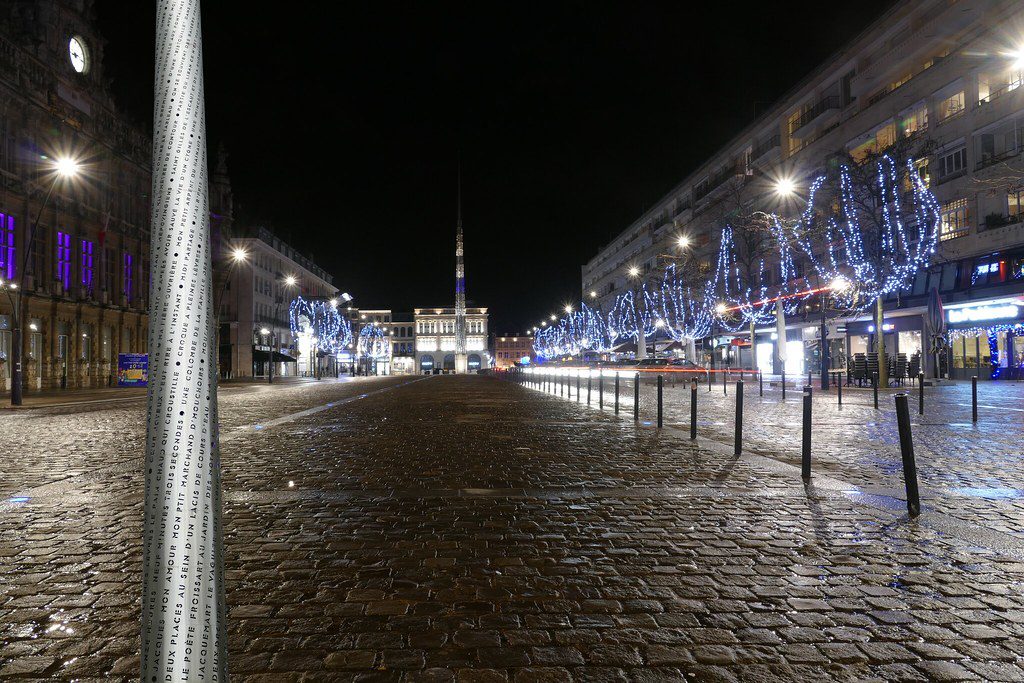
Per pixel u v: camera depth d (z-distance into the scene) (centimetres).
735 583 397
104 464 876
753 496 643
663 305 5906
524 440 1102
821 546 471
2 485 721
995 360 2997
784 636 321
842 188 3170
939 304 2789
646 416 1568
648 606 361
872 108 3725
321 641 317
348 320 10469
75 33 3844
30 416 1772
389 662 294
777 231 3900
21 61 3362
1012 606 358
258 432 1259
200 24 148
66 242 3794
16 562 445
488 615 349
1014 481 708
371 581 404
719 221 5391
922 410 1460
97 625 339
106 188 4162
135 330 4453
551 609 357
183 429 136
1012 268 2855
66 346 3791
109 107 4191
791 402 1989
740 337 5181
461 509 596
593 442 1068
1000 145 2916
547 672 284
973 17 3097
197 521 136
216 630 137
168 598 133
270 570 425
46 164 3547
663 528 526
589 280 11581
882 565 429
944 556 446
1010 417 1382
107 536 511
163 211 140
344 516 571
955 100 3186
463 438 1137
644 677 279
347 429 1309
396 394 2872
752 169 5256
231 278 6519
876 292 2866
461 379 6069
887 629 329
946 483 698
